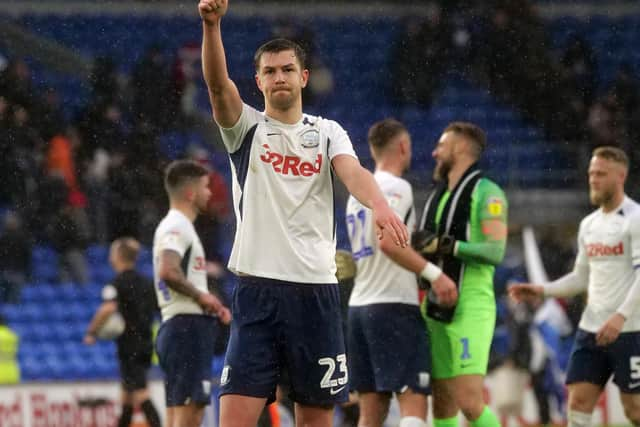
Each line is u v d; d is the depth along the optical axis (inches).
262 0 3299.7
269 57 761.6
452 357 1041.5
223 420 756.0
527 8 2869.1
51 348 2202.3
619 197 1149.1
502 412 1824.6
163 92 2476.6
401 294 1050.1
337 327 770.8
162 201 2354.8
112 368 2162.9
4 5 3134.8
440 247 1042.7
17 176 2279.8
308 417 777.6
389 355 1047.0
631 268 1130.0
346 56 3193.9
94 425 1679.4
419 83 2878.9
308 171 760.3
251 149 759.7
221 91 741.9
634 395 1130.0
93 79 2448.3
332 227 774.5
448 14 2869.1
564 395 1883.6
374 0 3341.5
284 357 767.1
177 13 3235.7
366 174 739.4
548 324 1875.0
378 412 1082.1
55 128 2374.5
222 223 2294.5
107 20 3186.5
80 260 2311.8
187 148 2361.0
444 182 1093.1
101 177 2361.0
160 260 1143.6
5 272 2225.6
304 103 2871.6
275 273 754.8
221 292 1727.4
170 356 1149.1
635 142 2755.9
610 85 3026.6
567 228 2474.2
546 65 2856.8
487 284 1060.5
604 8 3388.3
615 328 1096.2
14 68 2386.8
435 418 1077.1
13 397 1660.9
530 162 2753.4
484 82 2876.5
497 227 1043.3
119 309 1456.7
